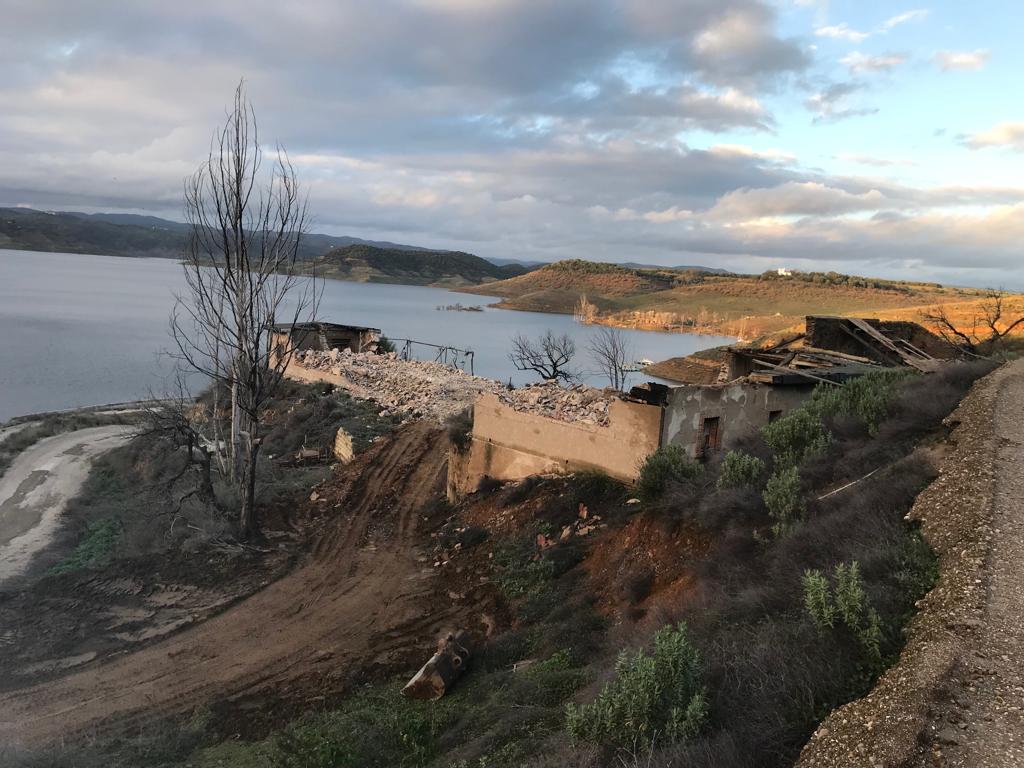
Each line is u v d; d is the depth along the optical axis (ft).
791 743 17.97
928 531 27.66
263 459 89.76
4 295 482.69
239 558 63.82
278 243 71.82
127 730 40.01
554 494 60.85
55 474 108.47
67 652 49.70
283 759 32.91
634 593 42.16
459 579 56.13
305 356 131.54
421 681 39.04
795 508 35.96
